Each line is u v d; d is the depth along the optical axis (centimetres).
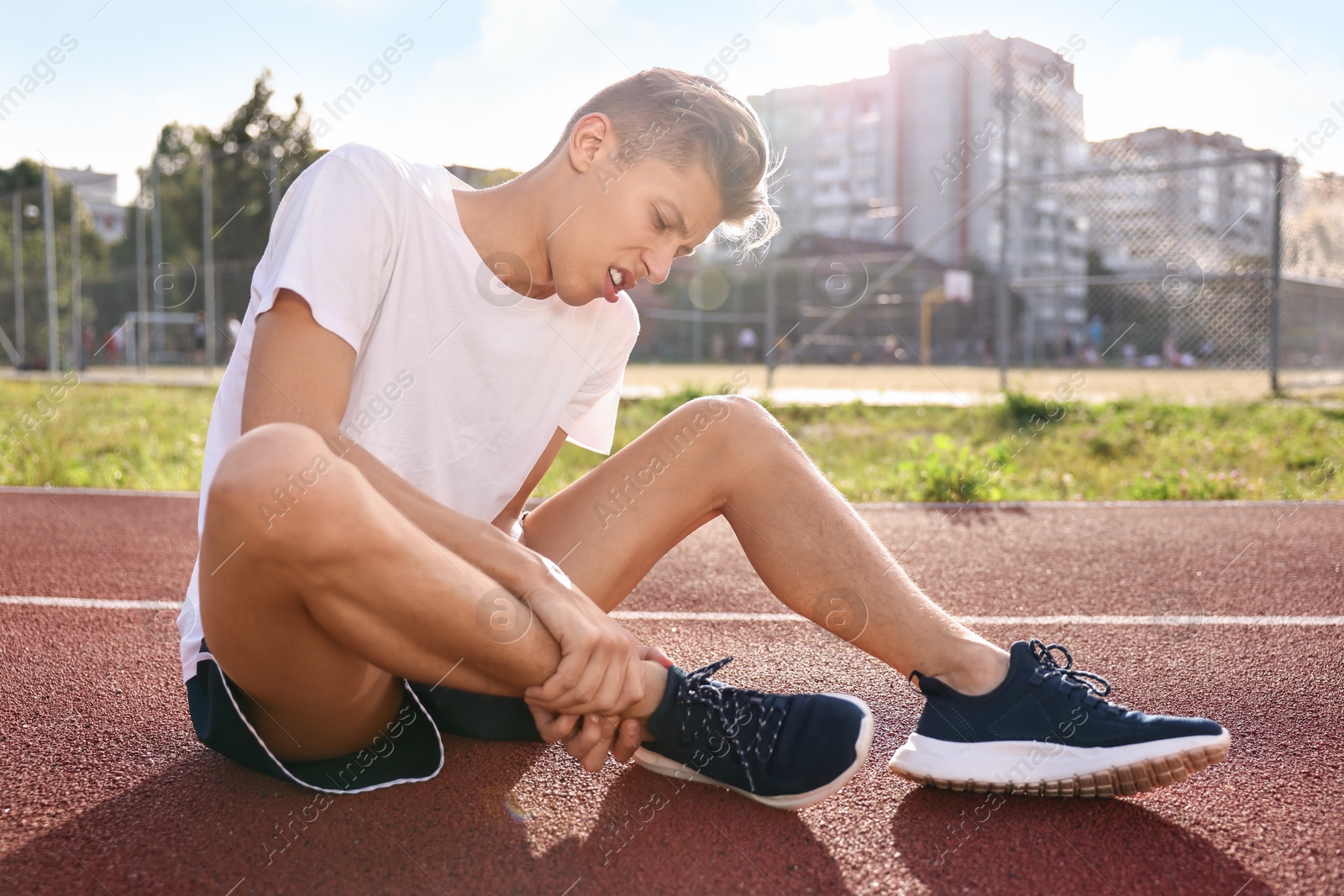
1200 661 188
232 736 109
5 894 95
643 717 112
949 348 2120
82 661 182
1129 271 1150
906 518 391
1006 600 250
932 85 5766
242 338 111
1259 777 128
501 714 119
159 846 105
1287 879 101
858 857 106
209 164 1594
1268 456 561
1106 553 315
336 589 85
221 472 80
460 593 90
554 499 132
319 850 105
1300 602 242
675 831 111
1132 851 107
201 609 91
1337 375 1192
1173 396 943
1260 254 1035
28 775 125
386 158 113
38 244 1733
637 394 1012
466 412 118
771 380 1112
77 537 333
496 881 99
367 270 107
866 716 111
